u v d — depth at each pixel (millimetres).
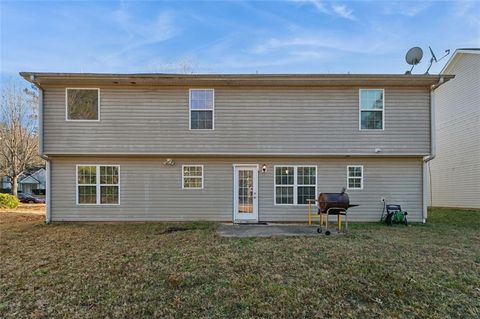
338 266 5496
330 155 10586
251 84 10477
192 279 4855
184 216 10805
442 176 16875
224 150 10516
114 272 5207
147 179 10797
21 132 22984
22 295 4309
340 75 9984
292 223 10734
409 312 3889
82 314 3758
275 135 10555
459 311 3941
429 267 5504
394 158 10930
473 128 14500
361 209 10891
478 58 14219
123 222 10648
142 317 3693
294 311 3857
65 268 5445
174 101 10531
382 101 10633
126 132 10422
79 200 10656
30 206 19984
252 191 10914
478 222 11016
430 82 10359
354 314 3809
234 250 6578
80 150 10312
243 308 3922
